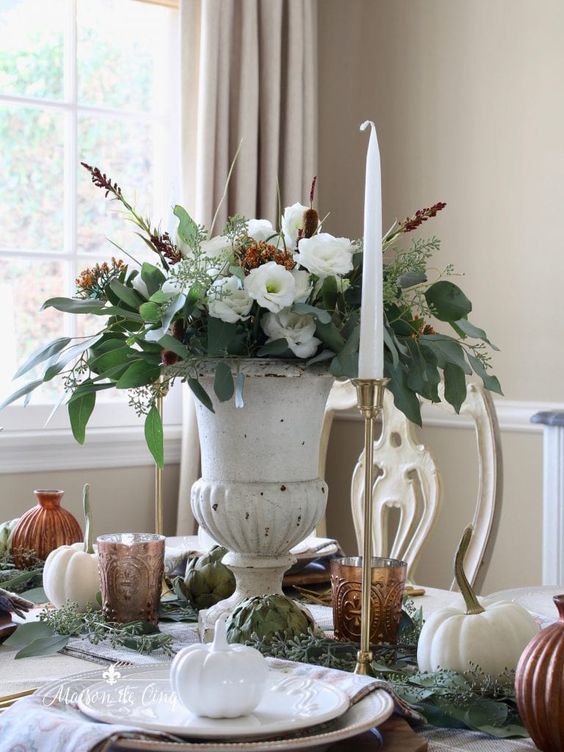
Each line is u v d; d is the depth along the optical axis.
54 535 1.49
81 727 0.71
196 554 1.43
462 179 2.89
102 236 2.87
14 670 1.04
